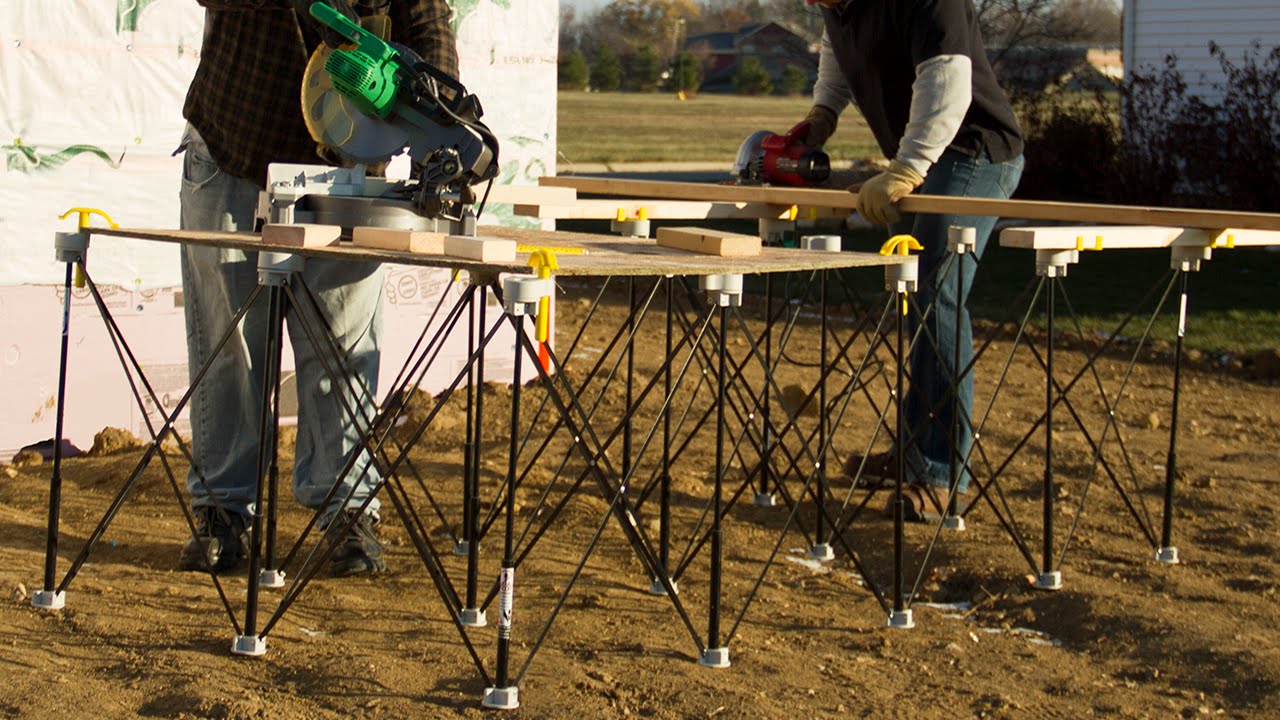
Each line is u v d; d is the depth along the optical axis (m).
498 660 3.26
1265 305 10.94
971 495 5.51
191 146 4.34
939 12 4.84
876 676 3.61
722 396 3.55
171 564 4.39
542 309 7.34
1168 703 3.45
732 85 66.56
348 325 4.32
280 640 3.68
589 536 4.86
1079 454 6.30
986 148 5.16
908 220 5.49
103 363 6.12
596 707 3.29
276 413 3.59
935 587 4.44
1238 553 4.77
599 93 65.62
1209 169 16.48
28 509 5.01
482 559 4.56
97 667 3.45
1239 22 16.84
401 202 3.60
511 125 7.45
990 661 3.76
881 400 7.57
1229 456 6.35
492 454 5.99
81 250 3.83
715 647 3.62
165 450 6.00
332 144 3.75
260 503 3.53
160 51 6.18
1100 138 18.33
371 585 4.25
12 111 5.79
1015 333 9.78
